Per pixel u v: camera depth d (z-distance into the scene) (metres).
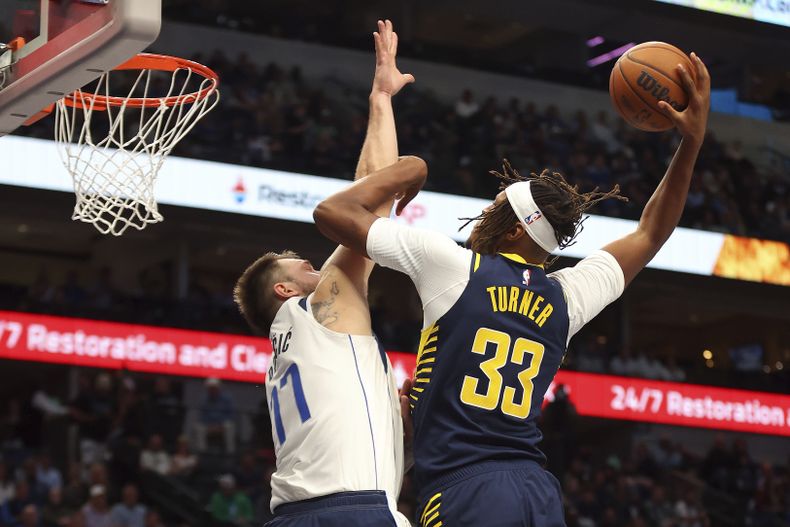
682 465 17.84
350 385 2.83
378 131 3.08
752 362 23.84
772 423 19.09
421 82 19.56
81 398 13.88
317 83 18.95
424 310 2.71
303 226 15.95
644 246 2.96
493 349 2.65
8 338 14.73
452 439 2.62
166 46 17.98
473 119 18.86
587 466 16.17
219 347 15.95
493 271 2.70
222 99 17.03
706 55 19.56
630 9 17.66
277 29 18.91
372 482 2.78
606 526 14.77
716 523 16.38
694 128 2.92
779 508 17.17
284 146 16.91
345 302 2.91
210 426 13.87
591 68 23.95
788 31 18.38
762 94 22.16
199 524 12.55
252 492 13.12
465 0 18.00
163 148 3.99
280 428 2.90
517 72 20.33
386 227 2.71
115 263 20.22
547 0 17.62
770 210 19.64
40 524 11.91
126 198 3.91
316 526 2.74
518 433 2.66
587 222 17.55
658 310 23.02
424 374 2.70
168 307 16.59
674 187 2.96
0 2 3.39
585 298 2.82
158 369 15.52
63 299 16.19
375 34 3.23
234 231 15.95
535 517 2.58
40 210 15.30
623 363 18.33
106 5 2.95
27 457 13.00
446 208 16.89
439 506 2.60
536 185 2.76
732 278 18.41
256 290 3.09
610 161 19.47
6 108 3.32
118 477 12.79
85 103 3.95
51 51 3.15
